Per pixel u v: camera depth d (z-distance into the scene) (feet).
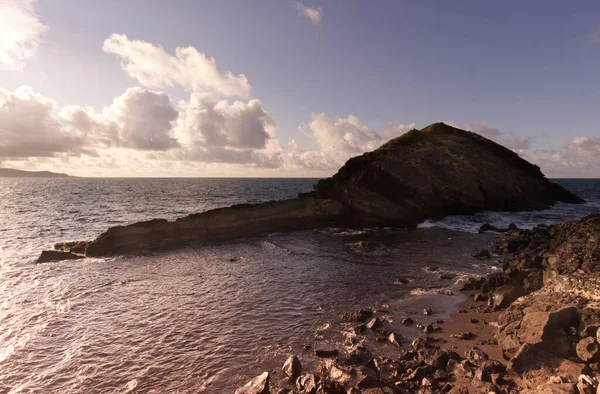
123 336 46.01
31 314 53.47
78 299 59.93
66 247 98.12
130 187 568.82
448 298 58.08
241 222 124.67
